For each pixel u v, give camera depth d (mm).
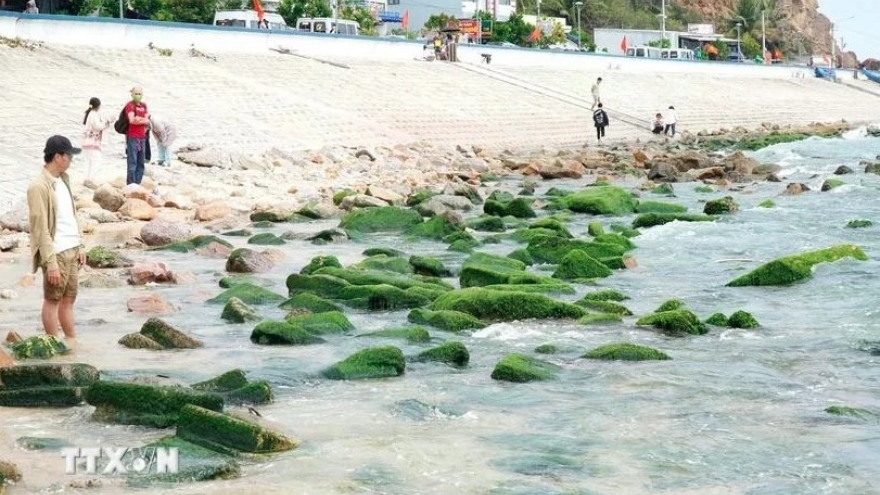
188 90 35656
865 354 11102
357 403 9320
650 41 102688
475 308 12695
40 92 30625
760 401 9438
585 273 15555
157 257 17141
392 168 30703
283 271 15891
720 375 10273
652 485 7465
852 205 23156
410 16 95688
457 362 10727
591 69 64375
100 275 14828
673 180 29594
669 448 8211
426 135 39656
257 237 18594
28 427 8594
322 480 7473
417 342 11523
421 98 45062
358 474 7598
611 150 40344
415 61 52250
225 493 7195
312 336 11617
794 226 20203
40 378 9367
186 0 65750
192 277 15227
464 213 22859
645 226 20562
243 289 13773
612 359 10805
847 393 9703
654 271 16172
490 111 46625
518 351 11234
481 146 39969
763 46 123812
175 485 7332
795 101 73562
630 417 8969
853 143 43438
